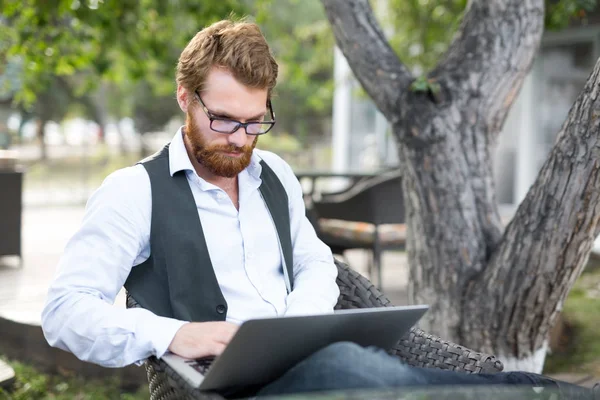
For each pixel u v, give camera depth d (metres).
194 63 1.77
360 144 10.85
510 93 2.85
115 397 3.50
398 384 1.45
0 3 5.23
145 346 1.62
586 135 2.31
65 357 3.82
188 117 1.83
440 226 2.81
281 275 1.95
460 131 2.82
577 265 2.48
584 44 7.70
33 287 5.11
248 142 1.80
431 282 2.84
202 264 1.78
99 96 26.08
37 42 5.48
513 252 2.58
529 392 1.28
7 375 3.24
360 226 5.17
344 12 2.97
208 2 5.71
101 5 5.16
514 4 2.82
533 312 2.60
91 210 1.77
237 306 1.82
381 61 2.94
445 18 6.70
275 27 10.20
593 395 1.45
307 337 1.47
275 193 1.99
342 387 1.42
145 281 1.78
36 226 8.70
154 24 6.16
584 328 4.41
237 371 1.46
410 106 2.86
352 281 2.05
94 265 1.72
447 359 1.79
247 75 1.75
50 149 16.52
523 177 8.51
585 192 2.35
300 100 28.80
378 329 1.57
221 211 1.85
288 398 1.13
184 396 1.55
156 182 1.80
